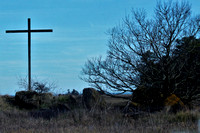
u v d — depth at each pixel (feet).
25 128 31.40
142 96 50.65
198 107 50.55
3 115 42.50
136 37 53.01
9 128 31.94
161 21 51.98
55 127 31.19
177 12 51.72
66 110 45.37
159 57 51.44
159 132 25.52
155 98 50.14
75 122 36.17
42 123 35.73
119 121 35.78
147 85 52.26
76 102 48.85
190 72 51.11
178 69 52.03
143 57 52.29
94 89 49.42
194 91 51.31
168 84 51.19
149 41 51.72
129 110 42.83
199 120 31.45
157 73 52.65
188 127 27.68
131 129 27.86
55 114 42.52
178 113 36.29
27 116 43.21
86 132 25.53
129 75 53.11
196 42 52.03
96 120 36.96
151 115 37.22
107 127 30.17
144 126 30.14
